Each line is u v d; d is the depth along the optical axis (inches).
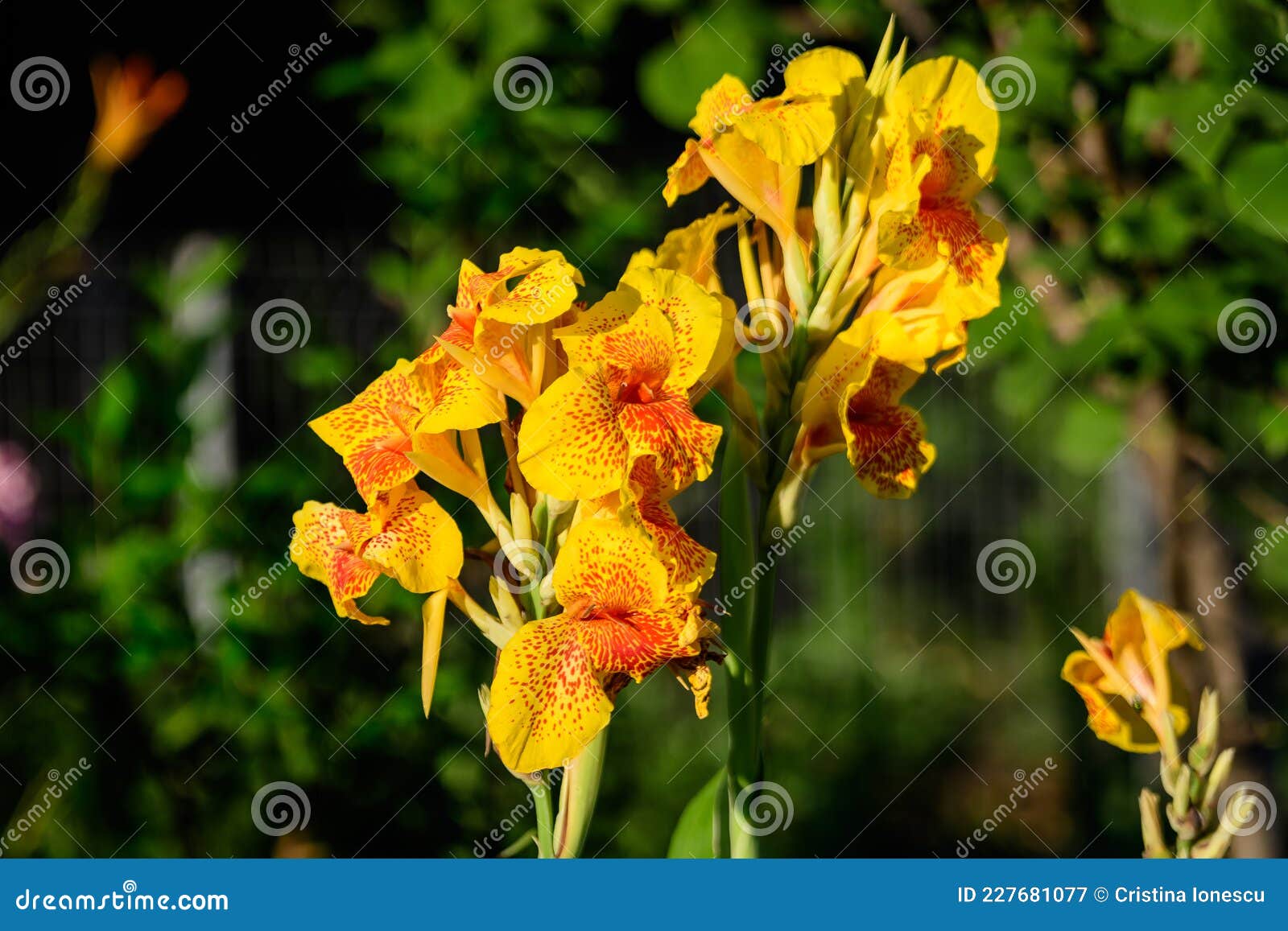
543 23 74.7
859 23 70.1
